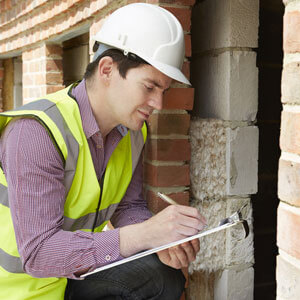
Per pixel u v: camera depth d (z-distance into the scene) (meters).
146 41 1.28
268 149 2.20
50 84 3.17
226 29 1.75
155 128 1.74
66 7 2.52
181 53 1.33
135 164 1.63
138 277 1.48
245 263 1.87
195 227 1.27
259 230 2.20
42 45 3.18
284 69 1.04
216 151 1.80
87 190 1.37
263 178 2.20
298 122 1.00
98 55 1.37
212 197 1.83
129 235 1.27
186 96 1.77
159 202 1.76
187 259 1.44
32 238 1.21
